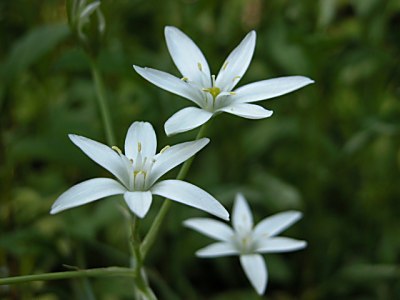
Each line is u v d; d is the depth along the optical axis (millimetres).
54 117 322
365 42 332
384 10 339
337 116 363
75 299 273
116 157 202
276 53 337
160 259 312
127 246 304
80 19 243
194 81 214
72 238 279
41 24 355
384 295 309
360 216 343
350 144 326
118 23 373
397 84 365
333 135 370
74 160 293
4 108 295
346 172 348
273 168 354
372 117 321
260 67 357
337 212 350
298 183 341
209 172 331
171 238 312
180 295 308
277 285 325
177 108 320
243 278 323
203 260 323
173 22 350
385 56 331
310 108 340
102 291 276
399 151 349
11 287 269
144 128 208
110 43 371
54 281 287
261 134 338
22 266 277
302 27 343
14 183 319
